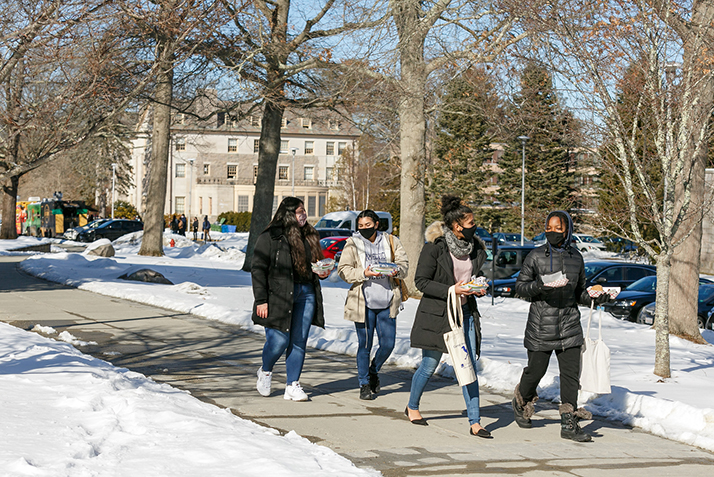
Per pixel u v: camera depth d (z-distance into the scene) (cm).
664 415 684
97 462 439
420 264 616
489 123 1786
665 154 876
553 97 1167
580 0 895
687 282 1442
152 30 1231
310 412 666
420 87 1823
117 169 7956
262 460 446
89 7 1030
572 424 608
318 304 727
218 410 605
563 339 611
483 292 588
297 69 2125
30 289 1731
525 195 5409
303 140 9769
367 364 745
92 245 2898
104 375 715
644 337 1395
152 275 1933
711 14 921
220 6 1281
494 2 1439
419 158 1939
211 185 9244
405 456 534
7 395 609
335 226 4475
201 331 1169
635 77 881
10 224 4725
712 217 1336
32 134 1033
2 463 426
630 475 512
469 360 602
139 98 1802
